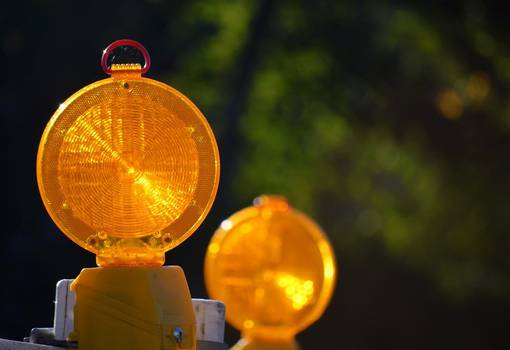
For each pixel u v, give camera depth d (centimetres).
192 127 1067
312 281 1697
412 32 4891
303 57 4938
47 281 3247
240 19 4722
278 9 4734
